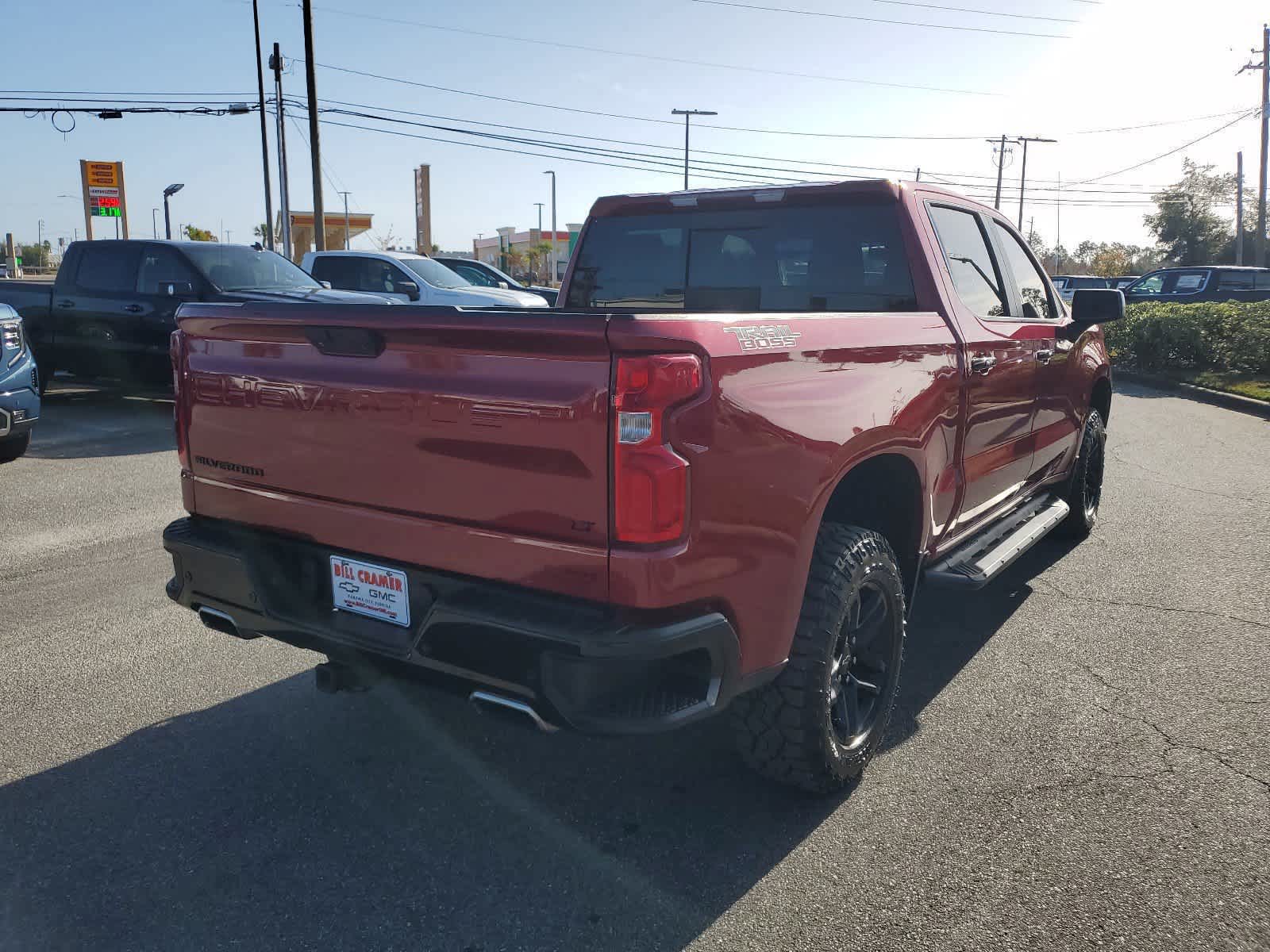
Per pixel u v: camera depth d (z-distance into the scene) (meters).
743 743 3.01
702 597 2.44
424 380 2.55
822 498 2.80
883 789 3.25
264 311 2.84
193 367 3.17
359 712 3.80
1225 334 15.55
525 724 2.52
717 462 2.42
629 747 3.54
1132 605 5.09
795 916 2.59
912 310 3.85
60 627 4.67
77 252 11.92
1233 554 6.02
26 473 8.18
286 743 3.54
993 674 4.20
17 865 2.79
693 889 2.71
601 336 2.26
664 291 4.45
